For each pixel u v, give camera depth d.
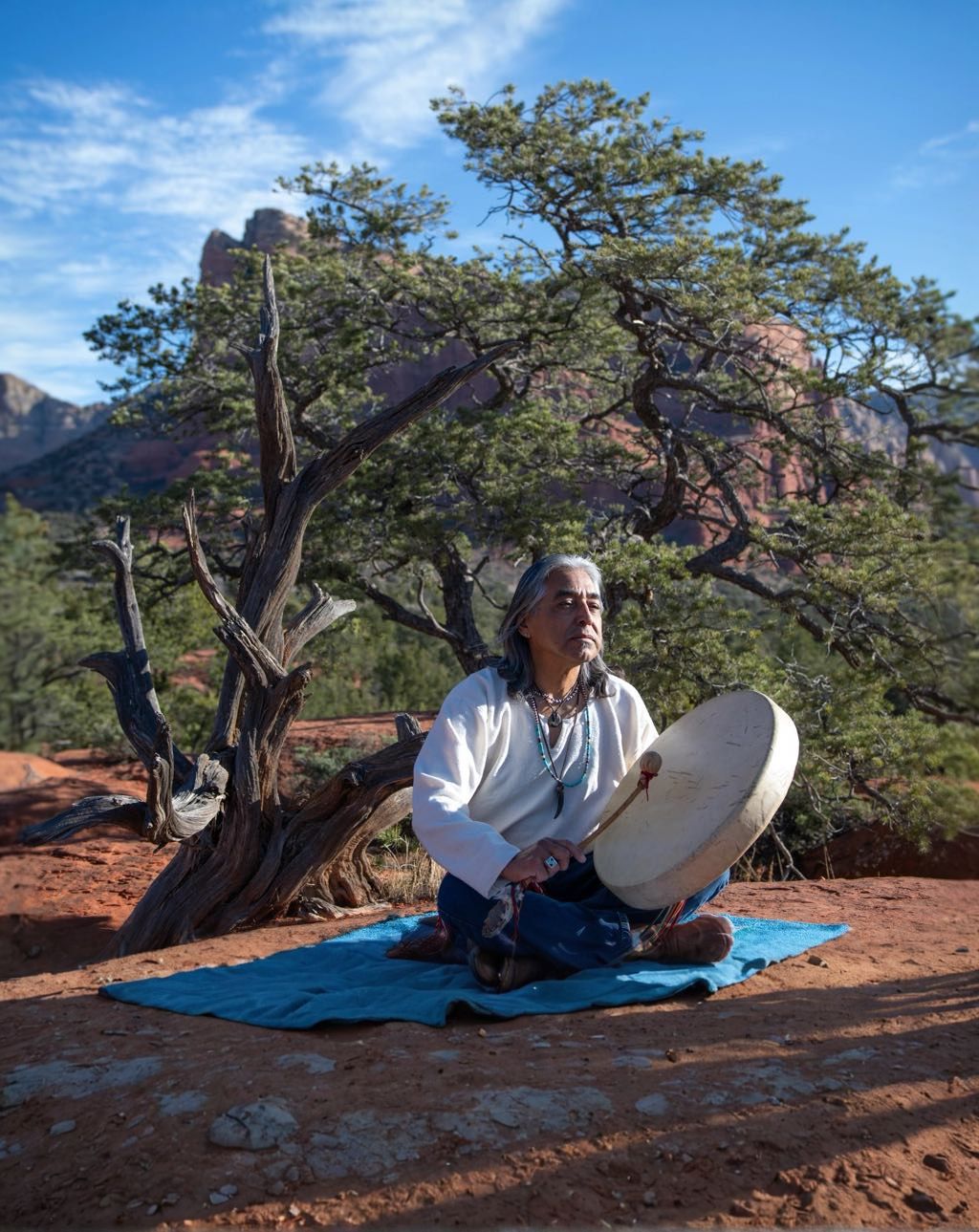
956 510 10.79
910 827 11.38
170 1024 3.43
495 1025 3.27
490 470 13.95
